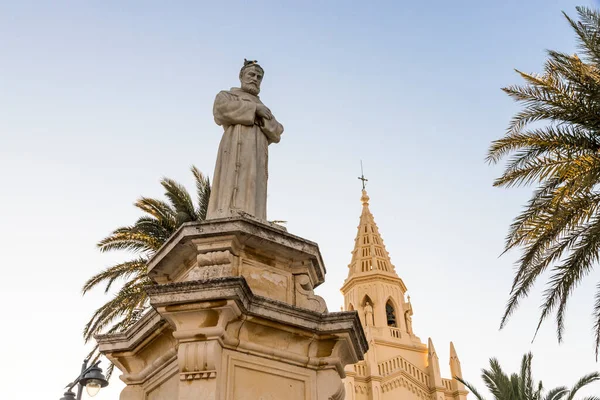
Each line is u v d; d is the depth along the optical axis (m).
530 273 13.45
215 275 6.30
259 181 7.48
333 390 6.30
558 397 28.30
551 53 14.37
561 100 13.73
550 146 13.80
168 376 6.41
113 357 6.93
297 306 6.56
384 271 62.19
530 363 29.17
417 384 55.00
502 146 14.32
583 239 12.91
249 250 6.68
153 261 7.10
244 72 8.05
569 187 12.74
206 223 6.52
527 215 13.38
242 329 6.10
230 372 5.92
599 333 13.66
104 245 18.59
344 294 63.56
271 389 6.09
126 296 17.66
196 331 5.85
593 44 13.83
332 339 6.45
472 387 30.16
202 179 20.84
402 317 59.84
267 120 7.80
